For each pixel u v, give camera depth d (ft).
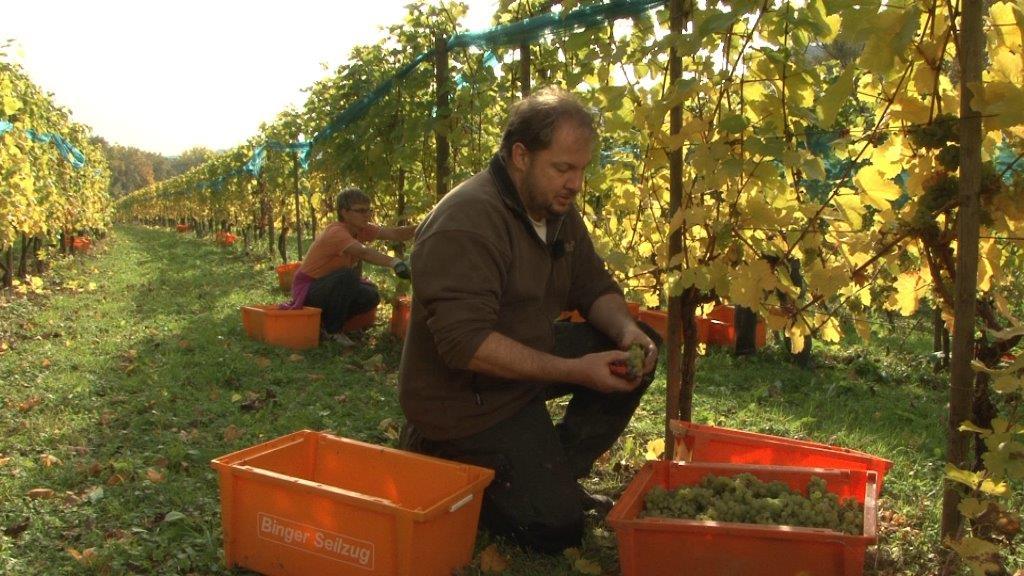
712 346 22.89
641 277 12.37
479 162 19.11
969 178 7.50
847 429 14.93
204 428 14.47
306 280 22.95
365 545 8.10
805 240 9.82
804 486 9.12
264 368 19.15
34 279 35.68
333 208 38.09
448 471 9.15
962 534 8.24
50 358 20.57
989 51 8.39
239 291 35.99
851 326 25.46
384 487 9.63
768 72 9.29
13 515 10.24
